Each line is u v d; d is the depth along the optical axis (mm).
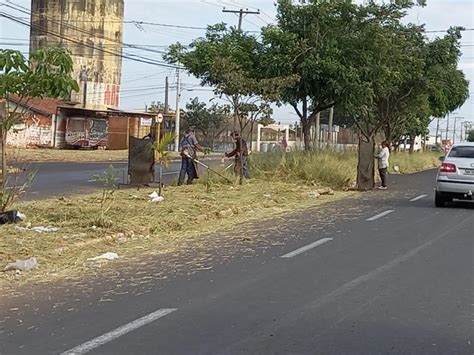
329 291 8617
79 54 55969
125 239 12414
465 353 6219
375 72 27469
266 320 7246
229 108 23688
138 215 14656
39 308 7734
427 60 39438
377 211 17812
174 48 28438
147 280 9227
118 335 6676
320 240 12797
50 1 55500
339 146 32094
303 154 26828
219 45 27547
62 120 51594
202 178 22797
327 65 25812
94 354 6105
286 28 27453
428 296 8383
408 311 7664
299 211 17641
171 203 16953
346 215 16875
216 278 9383
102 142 52969
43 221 13266
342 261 10680
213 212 15906
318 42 26641
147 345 6367
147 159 21766
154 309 7688
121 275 9547
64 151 45406
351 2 27281
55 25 55469
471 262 10672
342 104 27234
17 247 10812
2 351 6176
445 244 12430
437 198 18891
